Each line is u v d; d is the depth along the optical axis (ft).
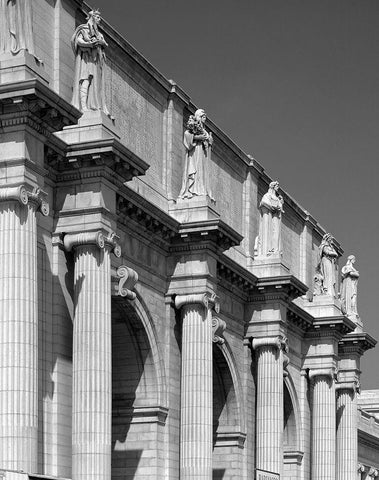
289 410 237.45
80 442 140.05
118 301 163.43
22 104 127.85
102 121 145.48
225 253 202.49
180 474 173.88
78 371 141.90
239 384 205.26
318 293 246.47
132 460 171.63
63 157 143.23
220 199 205.67
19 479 114.93
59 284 143.95
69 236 144.46
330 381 242.99
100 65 149.38
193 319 176.24
